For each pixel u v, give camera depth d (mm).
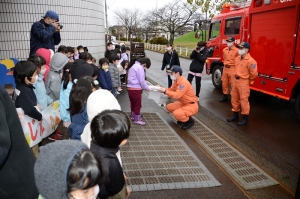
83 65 3186
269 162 3730
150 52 28453
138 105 4938
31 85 2850
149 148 3967
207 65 8812
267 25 5848
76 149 1182
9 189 1439
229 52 6516
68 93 3232
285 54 5391
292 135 4695
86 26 7520
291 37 5203
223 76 6793
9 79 3955
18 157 1480
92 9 7758
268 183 3150
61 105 3275
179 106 5184
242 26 6977
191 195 2898
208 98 7348
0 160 1247
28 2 5922
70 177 1102
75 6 7027
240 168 3477
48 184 1129
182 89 4707
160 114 5770
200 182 3107
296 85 5227
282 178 3309
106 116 1657
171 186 2998
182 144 4133
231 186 3102
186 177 3201
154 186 2979
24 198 1499
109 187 1673
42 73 3342
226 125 5215
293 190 3053
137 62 4910
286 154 3979
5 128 1312
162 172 3295
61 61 3771
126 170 3309
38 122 3076
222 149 4043
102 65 5316
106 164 1617
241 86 4984
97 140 1632
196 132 4754
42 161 1151
